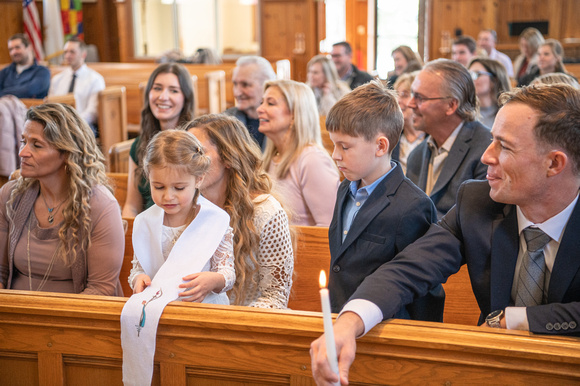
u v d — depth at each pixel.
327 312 1.16
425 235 1.66
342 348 1.31
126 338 1.52
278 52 12.85
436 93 2.79
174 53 10.12
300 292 2.50
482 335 1.37
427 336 1.39
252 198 2.09
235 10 14.31
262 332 1.47
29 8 12.35
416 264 1.55
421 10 11.90
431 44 11.86
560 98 1.39
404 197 1.79
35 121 2.07
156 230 1.82
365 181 1.86
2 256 2.20
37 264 2.15
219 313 1.49
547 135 1.38
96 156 2.21
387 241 1.76
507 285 1.54
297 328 1.44
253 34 14.40
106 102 6.30
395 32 12.80
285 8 12.61
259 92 3.90
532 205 1.47
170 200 1.73
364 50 13.88
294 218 2.89
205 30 14.38
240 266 2.01
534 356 1.33
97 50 13.84
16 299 1.58
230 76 8.80
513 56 11.24
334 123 1.77
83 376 1.61
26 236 2.16
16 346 1.61
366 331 1.39
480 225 1.60
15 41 7.89
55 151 2.09
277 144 3.01
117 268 2.18
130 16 13.73
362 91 1.81
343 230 1.92
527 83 6.79
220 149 2.02
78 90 7.59
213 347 1.51
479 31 11.59
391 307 1.43
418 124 2.94
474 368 1.38
